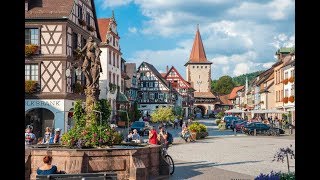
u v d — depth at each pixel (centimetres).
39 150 1277
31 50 3319
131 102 7312
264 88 8056
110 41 5216
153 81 9238
